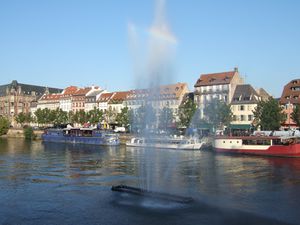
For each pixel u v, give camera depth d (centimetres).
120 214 3114
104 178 4859
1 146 10744
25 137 14625
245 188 4150
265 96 12388
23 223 2908
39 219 3003
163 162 6581
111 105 15412
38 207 3359
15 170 5603
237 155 7712
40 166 6081
